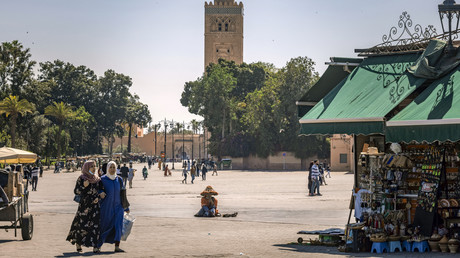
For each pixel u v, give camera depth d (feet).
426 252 39.52
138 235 50.90
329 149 322.75
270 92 325.01
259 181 176.55
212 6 576.20
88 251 39.88
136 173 261.24
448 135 35.83
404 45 45.91
